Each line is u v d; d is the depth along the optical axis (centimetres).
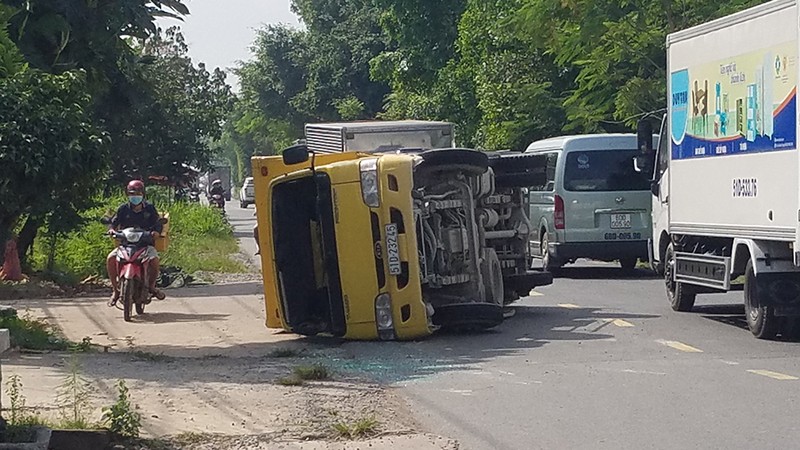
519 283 1605
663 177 1664
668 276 1647
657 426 870
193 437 827
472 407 952
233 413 910
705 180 1436
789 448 795
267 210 1388
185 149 3681
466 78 4494
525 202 1636
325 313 1380
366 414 916
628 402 963
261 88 7919
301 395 991
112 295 1856
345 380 1077
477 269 1408
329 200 1330
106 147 1262
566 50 3062
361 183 1320
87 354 1233
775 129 1238
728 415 905
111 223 1675
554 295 1858
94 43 2039
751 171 1302
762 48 1267
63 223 2075
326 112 7200
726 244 1423
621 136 2166
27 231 2189
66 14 1966
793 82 1195
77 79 1282
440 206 1368
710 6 2797
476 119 4522
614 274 2291
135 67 2288
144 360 1191
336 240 1328
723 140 1377
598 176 2150
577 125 3138
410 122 2267
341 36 7119
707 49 1421
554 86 3522
